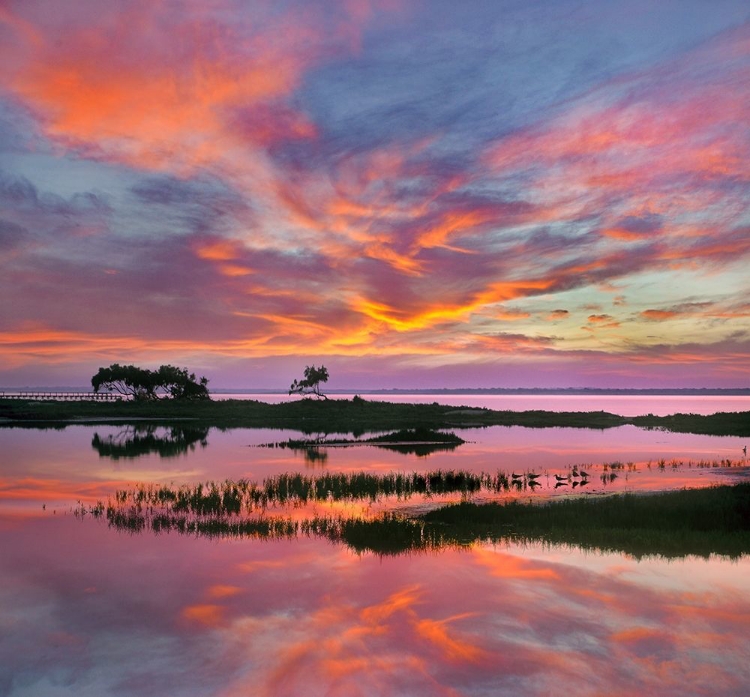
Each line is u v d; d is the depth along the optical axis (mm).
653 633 10039
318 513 21062
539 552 15250
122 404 112500
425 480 28328
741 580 12820
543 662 9047
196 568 13906
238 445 50094
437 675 8617
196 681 8539
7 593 12117
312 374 118500
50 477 30688
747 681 8445
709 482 29344
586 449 48000
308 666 8961
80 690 8297
